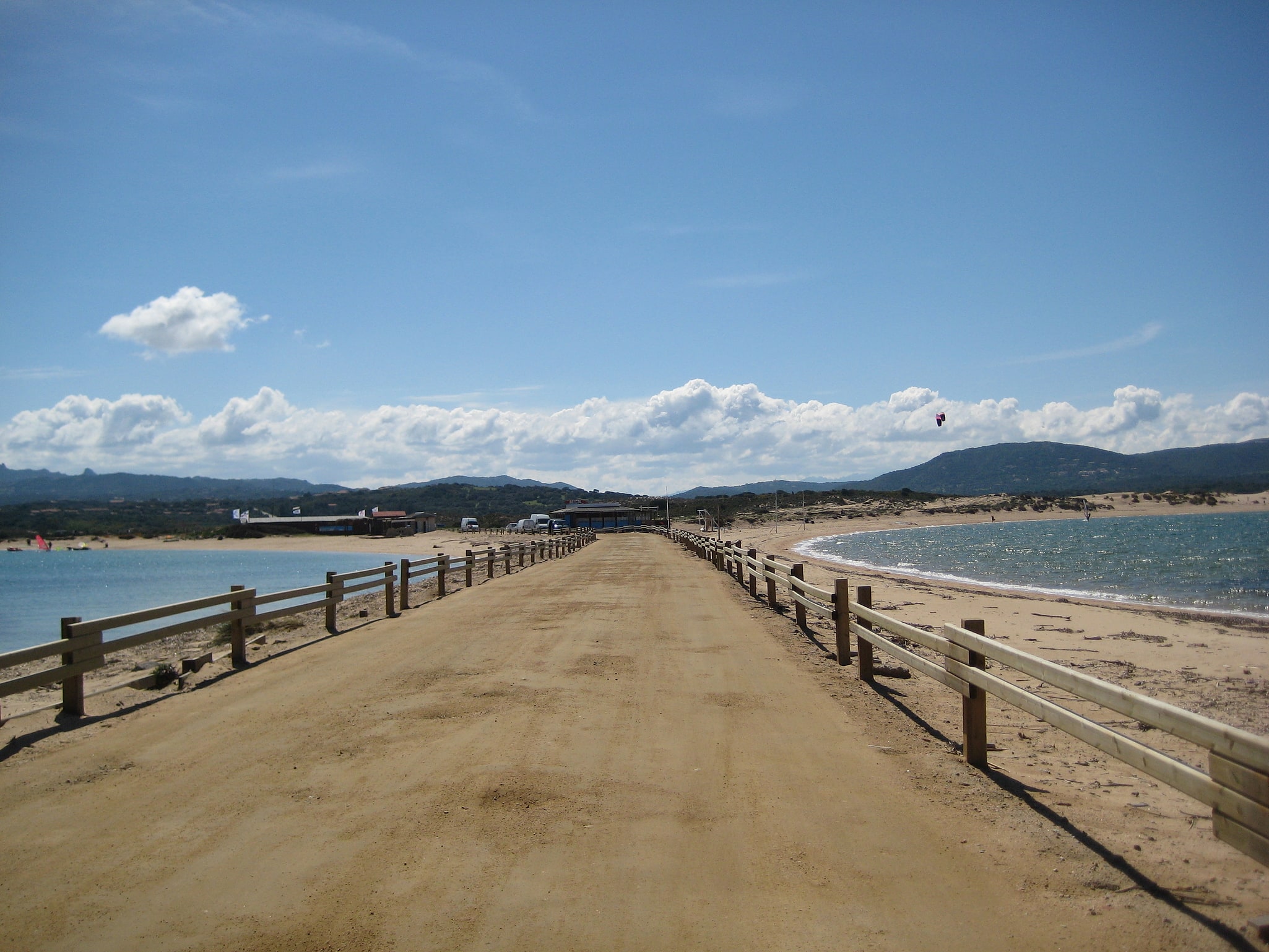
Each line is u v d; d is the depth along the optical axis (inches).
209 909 146.9
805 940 133.8
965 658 233.5
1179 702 394.6
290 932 138.0
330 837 179.0
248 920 142.6
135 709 308.8
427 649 432.5
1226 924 137.7
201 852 172.4
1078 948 130.1
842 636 382.0
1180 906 144.8
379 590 1288.1
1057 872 159.5
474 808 195.2
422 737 258.2
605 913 143.5
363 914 144.3
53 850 174.7
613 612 582.2
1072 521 5580.7
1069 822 188.1
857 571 1606.8
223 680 364.8
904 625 283.9
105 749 253.9
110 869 164.6
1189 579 1374.3
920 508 6717.5
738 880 156.0
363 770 226.2
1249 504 6865.2
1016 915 141.9
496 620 550.6
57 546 4739.2
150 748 254.2
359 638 484.4
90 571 2502.5
